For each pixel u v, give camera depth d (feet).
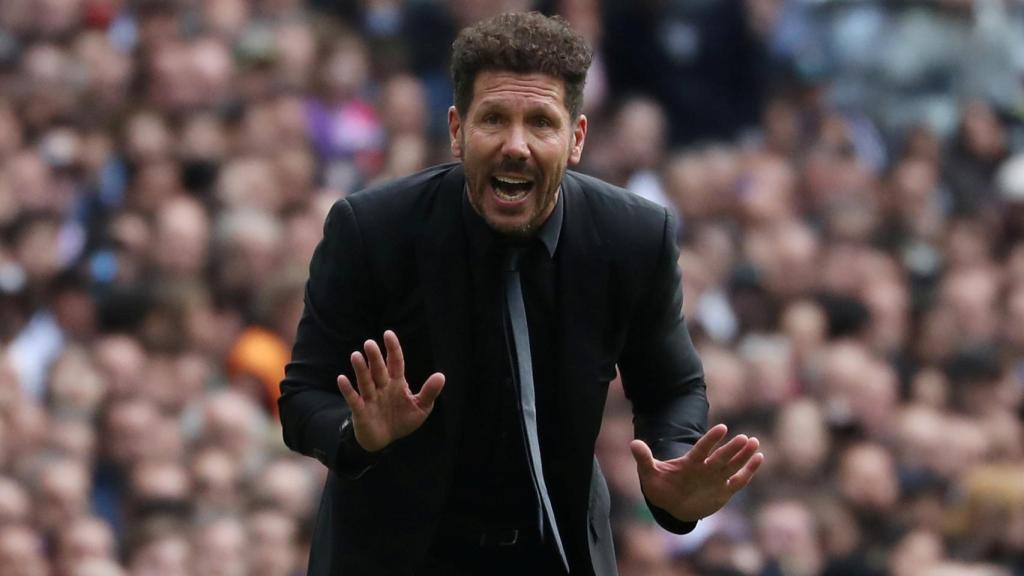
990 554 104.32
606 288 47.83
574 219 47.70
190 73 122.01
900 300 124.67
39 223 110.52
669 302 48.85
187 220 107.45
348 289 47.88
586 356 47.70
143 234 108.78
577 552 49.24
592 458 48.67
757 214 127.75
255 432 95.40
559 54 45.65
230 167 115.96
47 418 95.25
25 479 89.35
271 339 103.96
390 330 46.37
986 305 125.49
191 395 99.35
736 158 133.28
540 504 46.50
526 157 45.27
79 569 86.63
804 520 99.71
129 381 97.86
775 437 105.81
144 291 103.04
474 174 45.78
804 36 146.61
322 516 50.49
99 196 115.24
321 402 47.85
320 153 124.57
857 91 146.30
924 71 146.61
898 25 147.02
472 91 45.93
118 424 93.81
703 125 140.87
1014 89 149.18
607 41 140.26
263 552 89.61
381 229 47.70
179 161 117.80
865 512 104.12
